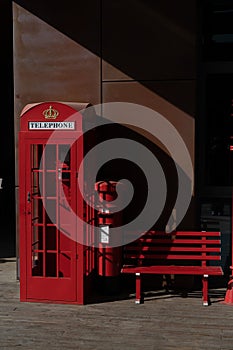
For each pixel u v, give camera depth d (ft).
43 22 22.77
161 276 22.26
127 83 22.20
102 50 22.34
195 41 21.48
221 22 23.41
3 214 47.80
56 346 15.74
